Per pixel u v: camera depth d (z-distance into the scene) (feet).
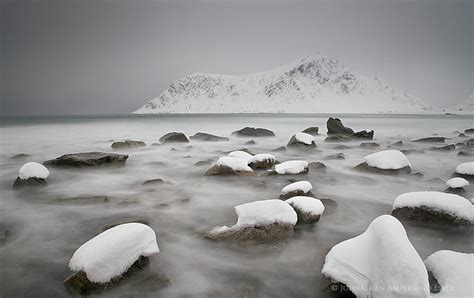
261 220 14.70
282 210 15.16
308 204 16.65
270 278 12.17
